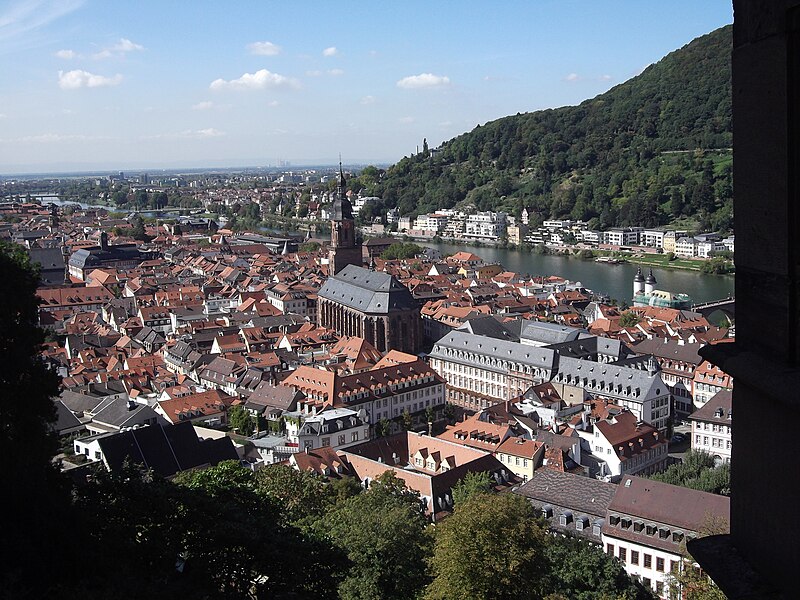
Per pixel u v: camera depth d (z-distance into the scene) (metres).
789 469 16.50
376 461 142.62
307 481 105.06
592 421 164.50
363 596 75.19
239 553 52.25
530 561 79.38
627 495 117.06
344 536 79.62
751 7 17.36
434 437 162.75
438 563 78.81
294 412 182.38
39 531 49.97
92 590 44.69
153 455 133.25
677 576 86.56
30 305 61.00
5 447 54.59
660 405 187.50
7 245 65.44
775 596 16.88
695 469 145.25
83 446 148.62
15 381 58.25
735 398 18.77
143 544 52.38
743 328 18.53
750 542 18.19
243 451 160.12
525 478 147.25
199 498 55.03
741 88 17.98
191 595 47.16
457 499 124.12
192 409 187.50
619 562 100.06
